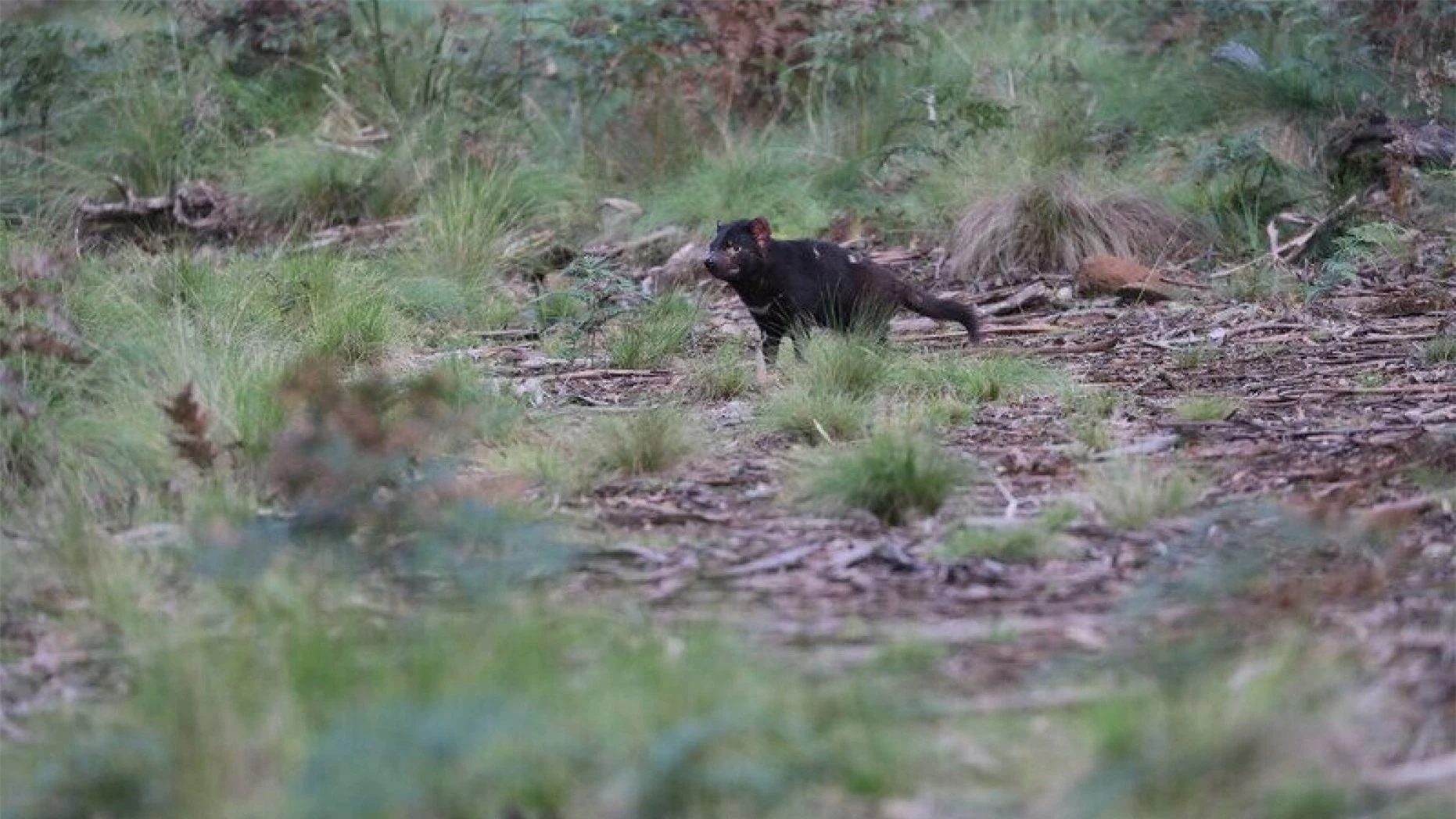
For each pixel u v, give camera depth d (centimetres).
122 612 737
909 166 1886
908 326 1545
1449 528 841
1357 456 993
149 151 1927
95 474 938
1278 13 2045
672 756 537
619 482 992
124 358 1099
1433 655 649
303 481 841
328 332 1328
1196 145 1853
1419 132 1791
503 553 794
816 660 661
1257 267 1647
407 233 1773
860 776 560
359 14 2139
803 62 2022
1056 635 691
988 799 554
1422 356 1311
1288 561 792
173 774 557
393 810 529
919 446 948
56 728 627
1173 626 687
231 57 2064
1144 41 2092
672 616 728
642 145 1984
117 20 2105
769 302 1383
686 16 1984
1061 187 1730
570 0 2019
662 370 1365
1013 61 2044
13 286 1213
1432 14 1911
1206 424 1098
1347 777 550
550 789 546
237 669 620
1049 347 1426
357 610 712
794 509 922
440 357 1344
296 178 1862
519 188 1855
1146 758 546
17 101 1945
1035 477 979
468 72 2069
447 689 584
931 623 714
